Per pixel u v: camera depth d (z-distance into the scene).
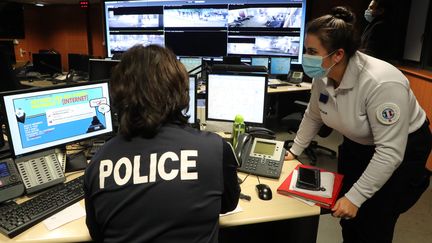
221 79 2.03
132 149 0.90
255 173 1.61
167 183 0.86
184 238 0.87
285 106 4.82
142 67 0.89
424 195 2.95
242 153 1.66
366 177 1.30
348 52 1.31
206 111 2.10
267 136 1.81
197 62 3.60
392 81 1.25
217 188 0.92
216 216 0.92
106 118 1.77
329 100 1.48
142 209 0.85
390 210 1.49
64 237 1.15
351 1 4.95
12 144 1.46
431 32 3.90
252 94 2.01
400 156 1.27
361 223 1.58
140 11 5.14
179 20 4.99
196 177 0.89
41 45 9.77
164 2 4.98
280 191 1.45
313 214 1.32
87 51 9.09
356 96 1.35
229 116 2.08
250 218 1.27
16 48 9.16
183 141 0.92
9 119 1.44
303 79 4.53
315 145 3.95
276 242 1.92
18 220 1.20
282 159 1.64
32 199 1.33
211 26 4.89
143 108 0.88
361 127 1.40
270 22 4.68
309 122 1.75
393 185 1.46
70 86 1.61
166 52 0.94
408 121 1.29
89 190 0.92
